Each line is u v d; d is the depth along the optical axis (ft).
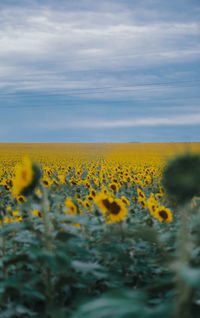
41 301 13.14
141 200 23.85
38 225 14.76
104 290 14.15
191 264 6.96
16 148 250.98
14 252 13.93
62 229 12.20
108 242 13.43
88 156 173.17
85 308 5.19
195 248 8.74
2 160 148.87
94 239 14.47
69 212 15.48
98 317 4.99
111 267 14.49
